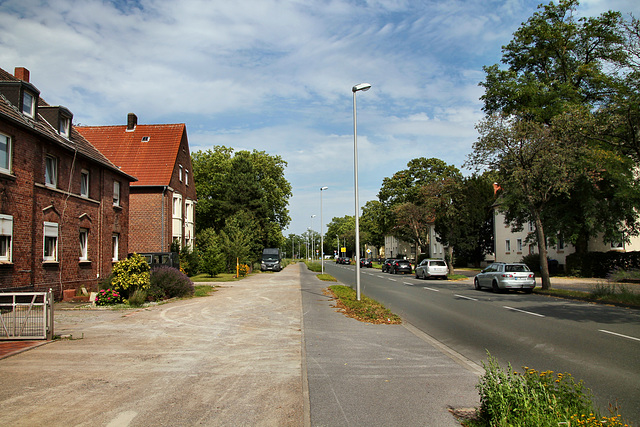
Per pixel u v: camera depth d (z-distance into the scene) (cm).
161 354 800
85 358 765
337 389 591
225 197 5397
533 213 2225
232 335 1000
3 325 921
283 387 598
